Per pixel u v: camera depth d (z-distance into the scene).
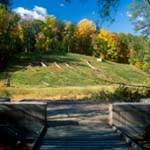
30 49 122.38
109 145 9.57
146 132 12.47
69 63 99.31
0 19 81.50
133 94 26.91
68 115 15.89
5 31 86.25
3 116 12.30
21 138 12.28
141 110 12.51
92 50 129.50
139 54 67.94
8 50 90.75
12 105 12.30
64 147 9.33
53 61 98.62
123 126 12.50
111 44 125.06
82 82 78.06
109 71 98.12
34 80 76.38
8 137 12.25
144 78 96.25
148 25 35.44
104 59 119.38
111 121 12.59
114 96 27.42
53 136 10.83
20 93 34.09
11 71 82.19
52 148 9.21
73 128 12.32
